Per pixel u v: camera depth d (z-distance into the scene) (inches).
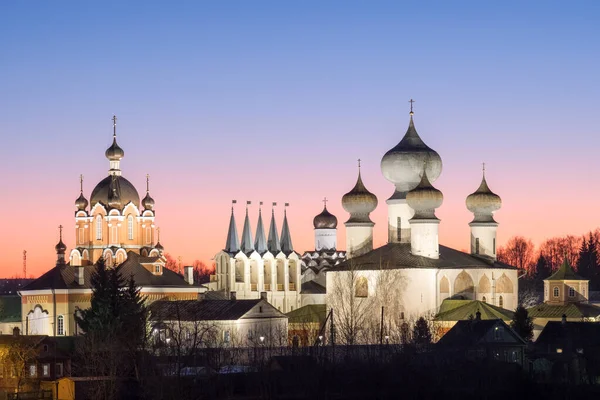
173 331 7293.3
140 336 7194.9
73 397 6589.6
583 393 6929.1
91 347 7160.4
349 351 7194.9
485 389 6865.2
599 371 7588.6
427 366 6875.0
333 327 7815.0
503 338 7682.1
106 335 7298.2
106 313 7554.1
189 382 6471.5
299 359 6673.2
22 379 7121.1
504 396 6879.9
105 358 6914.4
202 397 6358.3
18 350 7190.0
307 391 6569.9
